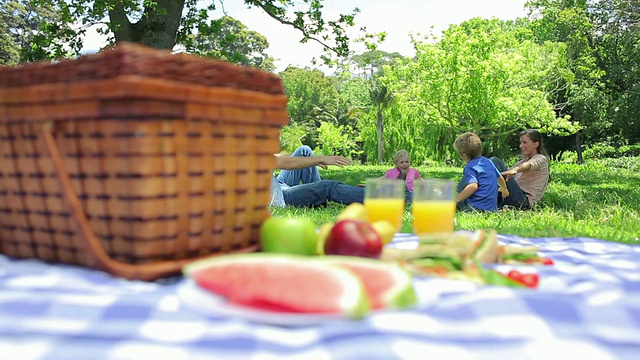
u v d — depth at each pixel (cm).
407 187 775
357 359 101
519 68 3322
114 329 113
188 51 1332
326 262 145
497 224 477
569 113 4034
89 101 152
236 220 181
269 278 127
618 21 3241
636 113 3127
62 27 1220
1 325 114
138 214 154
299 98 6225
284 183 734
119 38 1183
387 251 178
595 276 163
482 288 149
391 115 4166
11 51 3778
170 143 156
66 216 167
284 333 115
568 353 109
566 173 2409
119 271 153
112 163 154
